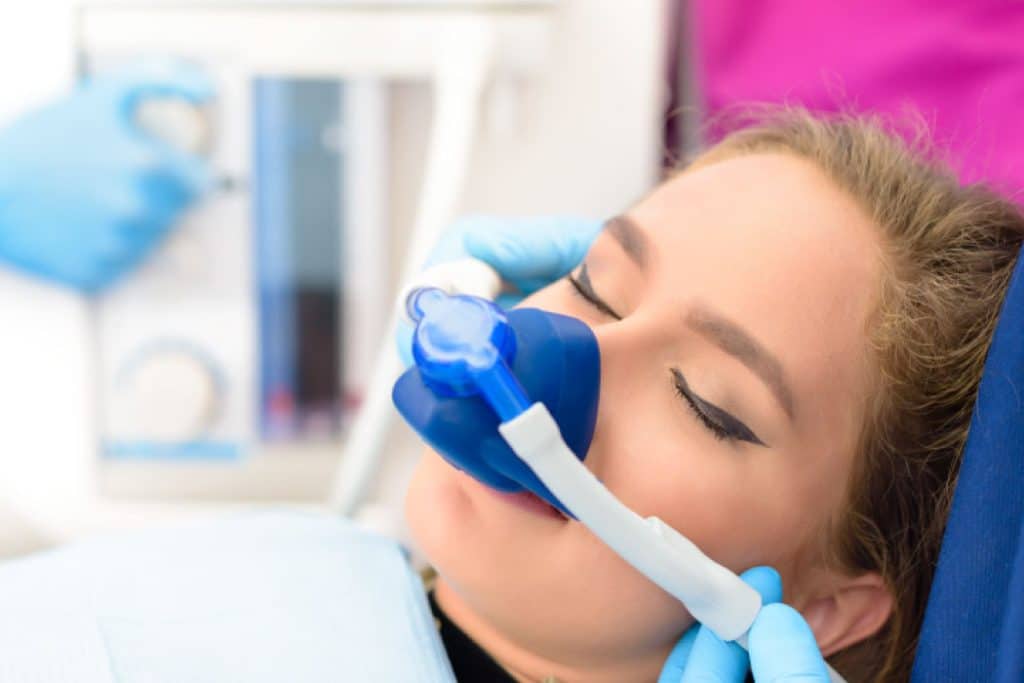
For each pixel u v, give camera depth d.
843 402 0.56
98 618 0.57
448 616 0.62
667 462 0.52
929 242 0.60
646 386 0.53
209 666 0.53
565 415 0.48
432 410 0.44
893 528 0.60
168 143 0.83
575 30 0.84
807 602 0.61
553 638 0.55
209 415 0.88
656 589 0.53
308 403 0.89
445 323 0.44
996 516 0.48
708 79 0.93
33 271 0.84
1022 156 0.81
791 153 0.62
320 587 0.61
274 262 0.87
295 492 0.90
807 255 0.55
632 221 0.58
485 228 0.72
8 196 0.82
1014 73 0.83
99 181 0.82
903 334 0.57
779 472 0.55
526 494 0.54
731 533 0.54
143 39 0.82
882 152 0.63
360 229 0.86
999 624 0.48
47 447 0.87
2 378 0.86
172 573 0.62
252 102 0.83
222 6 0.80
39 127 0.82
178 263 0.86
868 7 0.88
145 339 0.87
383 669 0.54
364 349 0.88
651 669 0.57
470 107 0.80
